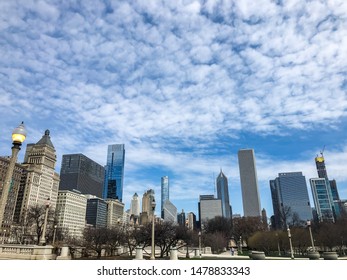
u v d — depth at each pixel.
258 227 115.50
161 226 46.62
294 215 128.38
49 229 97.81
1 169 157.88
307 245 65.56
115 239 40.94
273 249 68.75
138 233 46.34
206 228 127.44
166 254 46.03
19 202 177.88
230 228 126.38
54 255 24.92
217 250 78.06
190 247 65.50
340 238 66.25
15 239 124.50
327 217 126.94
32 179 185.00
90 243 37.25
